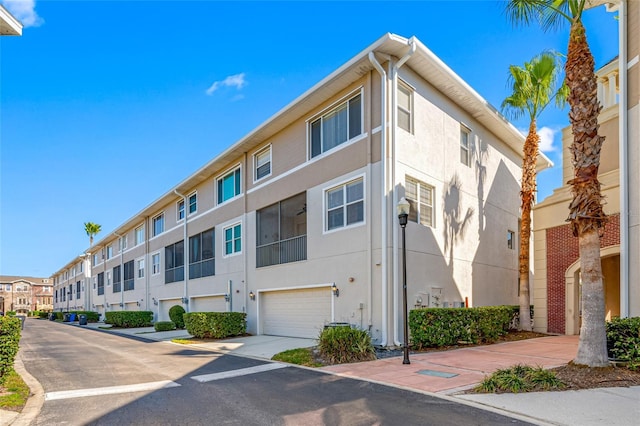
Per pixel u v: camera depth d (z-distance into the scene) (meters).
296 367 9.20
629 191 9.55
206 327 15.75
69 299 57.06
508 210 18.56
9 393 6.75
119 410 5.99
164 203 26.58
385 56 12.09
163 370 9.22
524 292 14.88
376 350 10.92
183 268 23.88
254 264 17.19
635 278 9.23
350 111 13.35
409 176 12.62
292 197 15.45
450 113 15.02
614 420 5.01
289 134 15.86
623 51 9.85
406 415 5.45
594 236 7.61
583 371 7.18
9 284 91.50
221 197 20.70
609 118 13.05
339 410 5.75
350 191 13.04
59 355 12.22
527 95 15.11
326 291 13.60
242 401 6.35
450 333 11.46
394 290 11.48
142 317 26.30
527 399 5.95
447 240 14.09
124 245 34.88
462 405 5.84
